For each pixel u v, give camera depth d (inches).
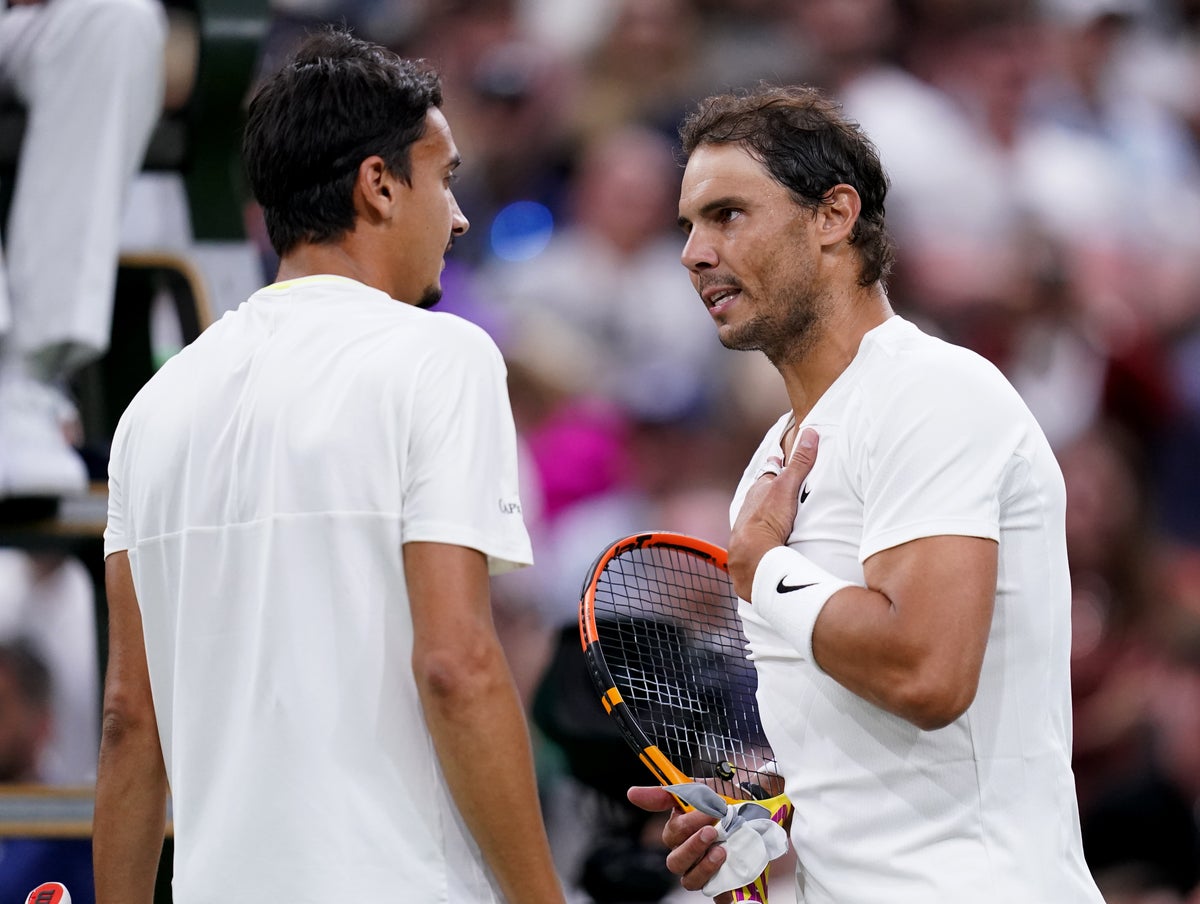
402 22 1137.4
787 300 349.1
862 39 1164.5
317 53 335.9
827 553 335.3
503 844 303.1
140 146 488.1
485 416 316.5
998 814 324.2
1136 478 1019.3
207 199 536.7
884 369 335.0
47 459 457.1
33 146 470.3
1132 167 1171.9
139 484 332.2
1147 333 1084.5
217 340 333.4
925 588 310.3
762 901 360.8
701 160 355.3
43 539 476.1
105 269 471.2
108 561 346.6
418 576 305.7
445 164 341.1
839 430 338.0
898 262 1061.1
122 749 339.9
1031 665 330.3
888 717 327.3
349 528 307.9
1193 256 1141.1
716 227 352.8
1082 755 818.8
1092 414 1046.4
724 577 593.9
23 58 480.4
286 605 308.0
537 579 870.4
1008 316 1059.9
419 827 306.8
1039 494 330.3
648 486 952.9
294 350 319.9
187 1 537.6
